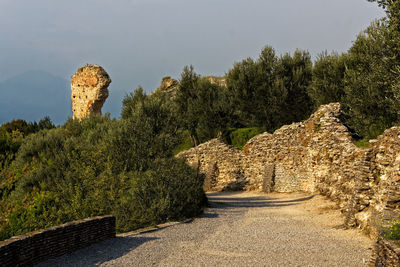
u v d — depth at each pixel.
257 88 32.06
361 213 10.27
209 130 35.00
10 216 11.33
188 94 35.97
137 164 16.53
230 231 10.19
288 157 23.69
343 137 17.16
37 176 16.83
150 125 19.66
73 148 18.72
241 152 28.03
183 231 10.09
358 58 22.09
